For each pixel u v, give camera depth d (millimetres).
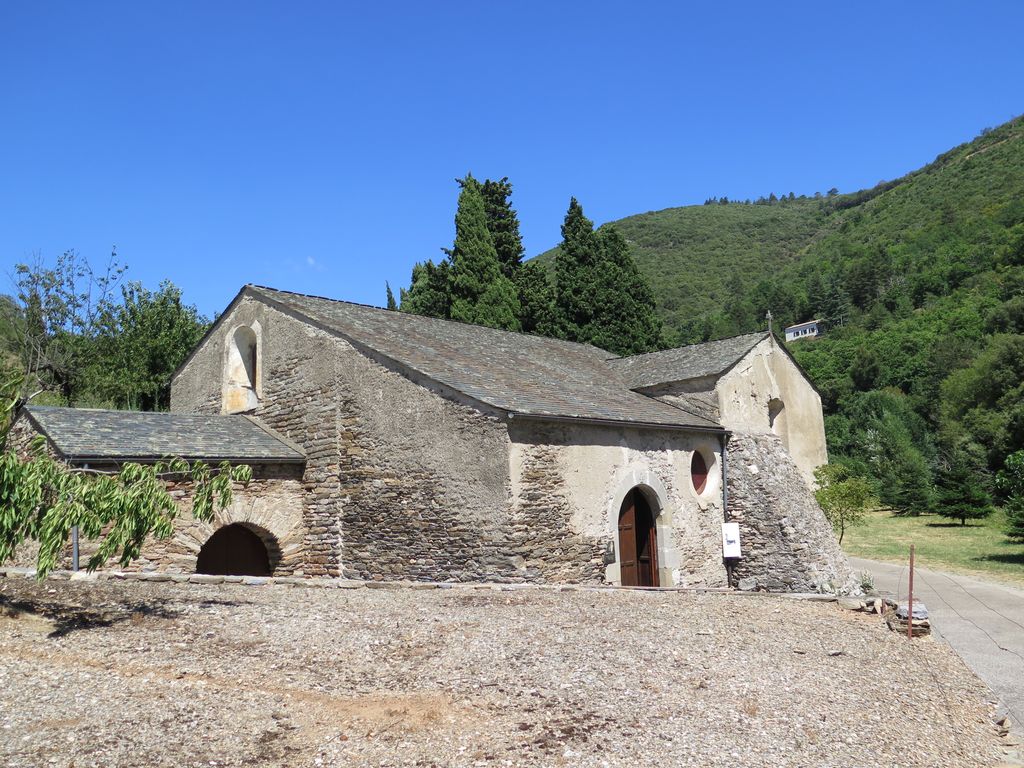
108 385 25609
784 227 174750
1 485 6605
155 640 6730
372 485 13367
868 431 45281
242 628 7332
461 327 18891
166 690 5477
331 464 14078
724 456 16344
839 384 62000
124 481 7609
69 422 12734
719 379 16469
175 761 4383
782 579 15148
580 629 8016
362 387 13789
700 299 129750
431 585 10633
